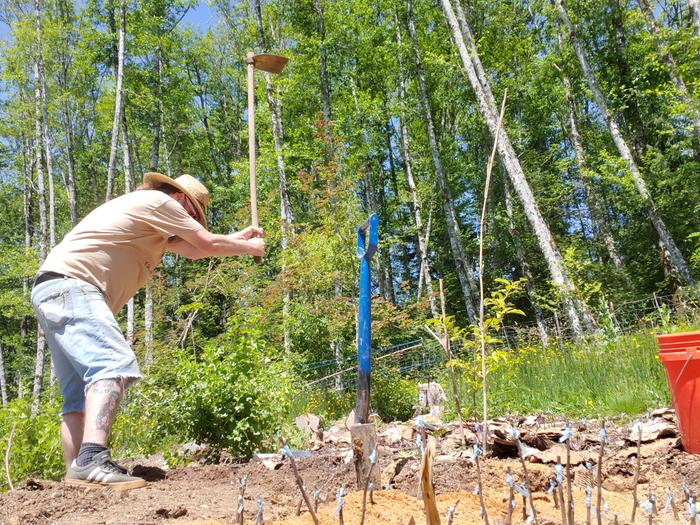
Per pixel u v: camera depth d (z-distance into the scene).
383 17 27.06
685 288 12.36
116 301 3.15
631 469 3.11
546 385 6.73
